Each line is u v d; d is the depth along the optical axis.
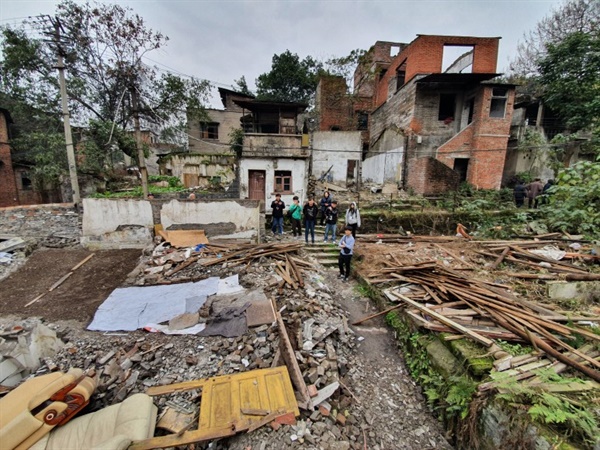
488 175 14.34
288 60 26.41
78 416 3.40
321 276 7.44
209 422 3.21
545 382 3.30
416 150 15.06
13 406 3.17
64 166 14.02
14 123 16.00
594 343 3.98
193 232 8.62
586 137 13.09
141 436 2.98
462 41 14.59
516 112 17.34
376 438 3.60
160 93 16.83
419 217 11.80
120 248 8.50
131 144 15.91
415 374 4.64
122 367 4.08
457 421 3.68
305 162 13.81
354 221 9.30
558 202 9.73
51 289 6.32
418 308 5.17
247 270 6.84
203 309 5.30
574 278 6.27
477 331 4.42
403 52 16.14
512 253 8.06
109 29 14.59
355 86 23.73
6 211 10.26
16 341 4.26
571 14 18.77
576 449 2.56
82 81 15.12
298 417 3.43
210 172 18.09
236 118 21.56
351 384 4.34
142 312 5.30
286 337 4.49
